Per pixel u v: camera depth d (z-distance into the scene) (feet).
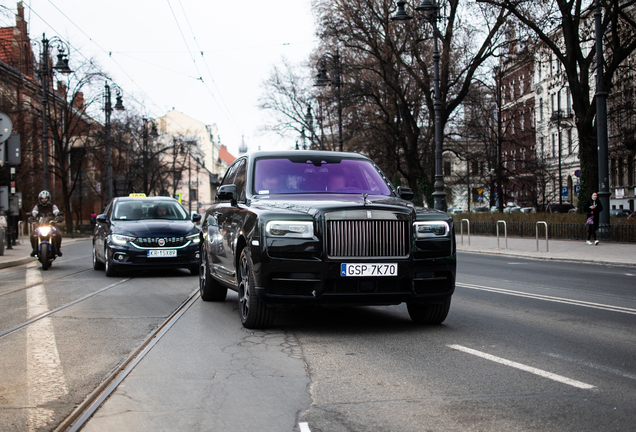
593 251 67.21
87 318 25.76
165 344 20.29
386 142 124.26
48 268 52.31
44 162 113.60
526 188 147.23
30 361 17.97
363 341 20.59
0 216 75.41
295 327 23.39
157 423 12.50
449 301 22.89
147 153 177.99
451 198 180.55
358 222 20.98
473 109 127.75
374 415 12.84
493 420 12.44
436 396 14.14
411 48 111.75
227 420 12.64
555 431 11.78
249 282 22.18
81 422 12.51
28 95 143.74
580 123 92.02
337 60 119.24
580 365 17.02
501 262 59.16
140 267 43.75
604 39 89.86
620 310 27.76
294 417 12.78
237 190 27.25
